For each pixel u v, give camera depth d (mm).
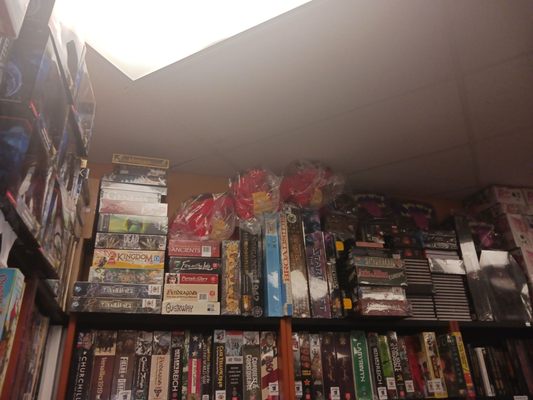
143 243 1551
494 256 2057
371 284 1670
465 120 1836
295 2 1184
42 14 744
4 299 679
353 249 1743
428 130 1890
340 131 1874
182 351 1513
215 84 1577
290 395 1472
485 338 2068
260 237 1708
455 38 1443
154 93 1600
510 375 1826
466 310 1890
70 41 934
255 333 1590
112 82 1533
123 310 1414
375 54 1488
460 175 2227
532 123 1859
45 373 1351
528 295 1993
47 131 798
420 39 1440
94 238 1605
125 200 1636
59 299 1302
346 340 1680
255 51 1444
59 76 848
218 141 1893
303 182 1987
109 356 1446
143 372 1448
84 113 1146
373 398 1592
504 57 1528
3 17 566
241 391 1479
